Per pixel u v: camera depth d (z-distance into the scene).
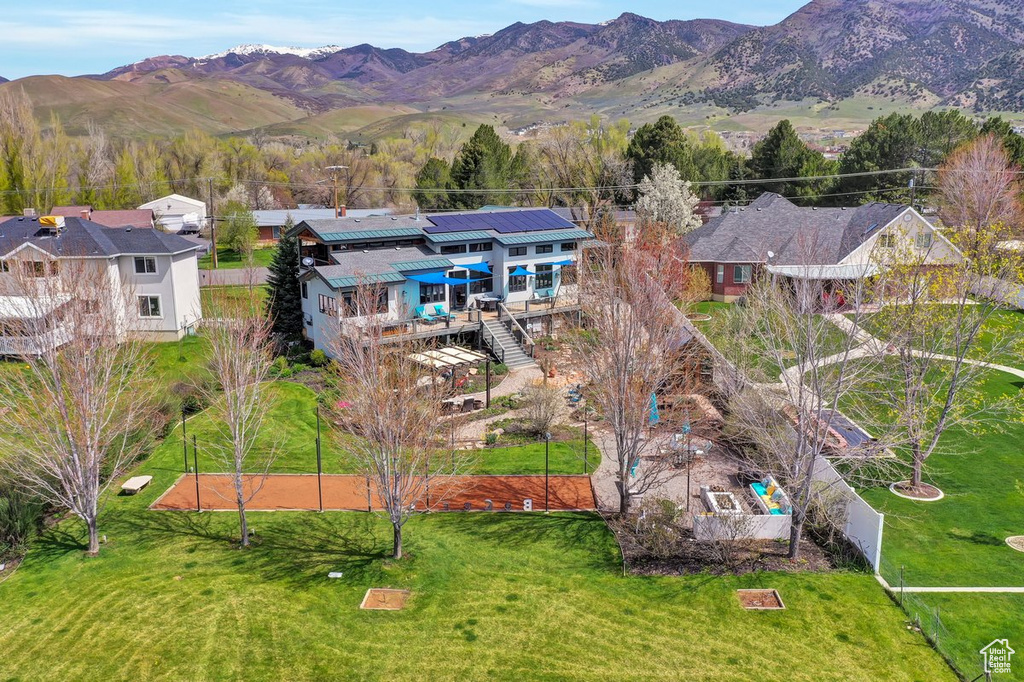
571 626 22.39
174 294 50.78
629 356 28.12
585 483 32.72
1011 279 30.73
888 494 30.27
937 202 71.12
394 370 30.08
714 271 60.88
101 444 31.23
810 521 27.02
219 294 60.59
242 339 30.53
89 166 108.50
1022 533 26.72
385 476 25.66
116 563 26.31
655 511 27.91
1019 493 29.69
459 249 53.66
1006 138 79.38
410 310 48.62
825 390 28.05
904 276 31.02
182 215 97.94
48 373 34.59
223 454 32.81
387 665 20.89
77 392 26.77
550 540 27.52
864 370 30.75
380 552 26.69
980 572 24.31
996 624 21.64
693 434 36.03
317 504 31.11
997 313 47.38
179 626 22.69
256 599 23.95
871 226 55.69
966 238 31.78
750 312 35.88
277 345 49.28
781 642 21.38
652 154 93.12
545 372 44.75
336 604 23.67
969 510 28.62
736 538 27.17
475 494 31.72
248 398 33.12
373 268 48.72
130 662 21.16
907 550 25.86
